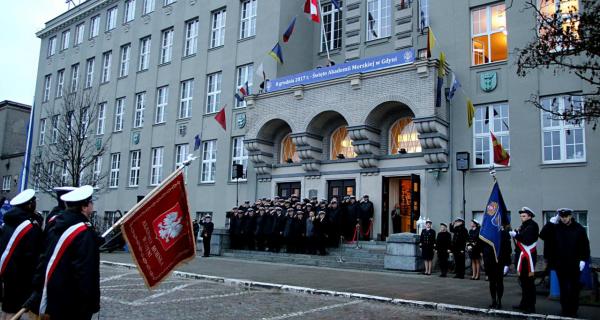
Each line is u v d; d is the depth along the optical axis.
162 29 31.70
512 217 16.80
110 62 35.47
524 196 16.69
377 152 20.28
